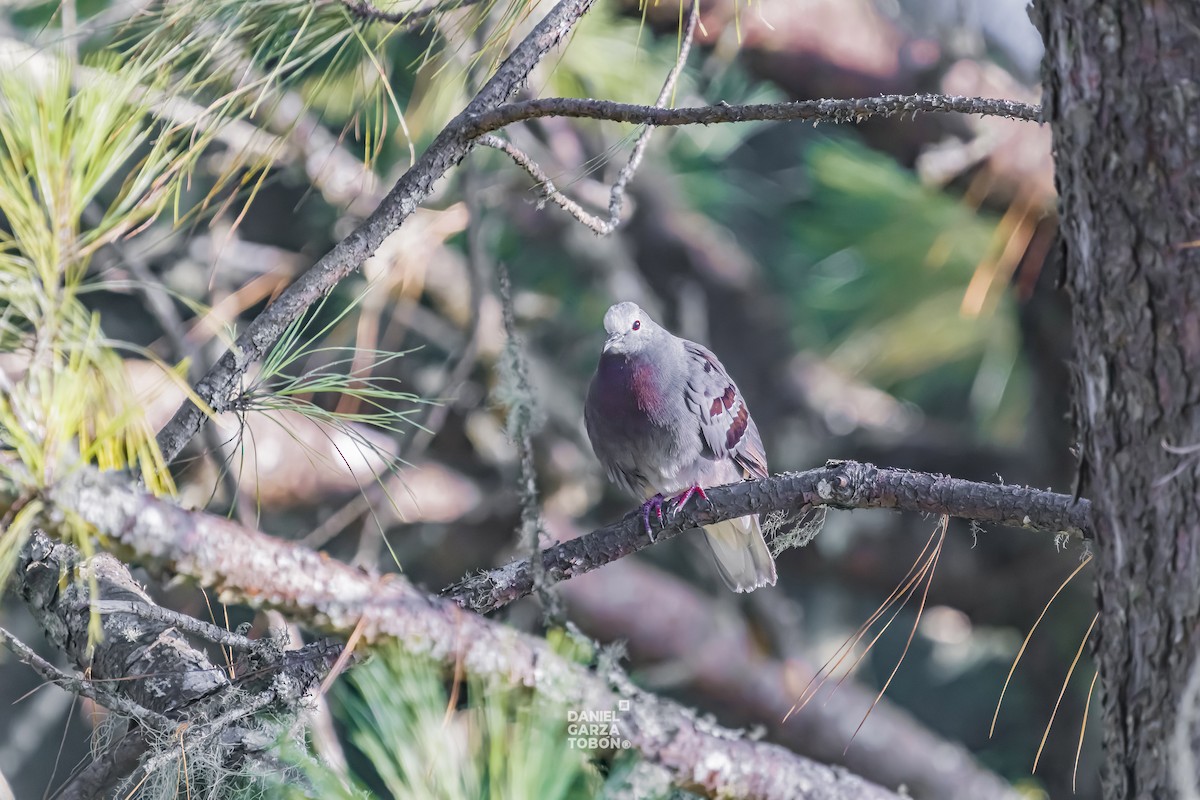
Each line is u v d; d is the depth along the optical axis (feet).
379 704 13.01
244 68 14.82
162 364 12.86
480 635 13.28
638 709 13.85
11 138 12.79
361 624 12.90
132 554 12.22
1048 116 13.24
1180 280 12.45
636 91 16.14
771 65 16.57
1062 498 14.78
